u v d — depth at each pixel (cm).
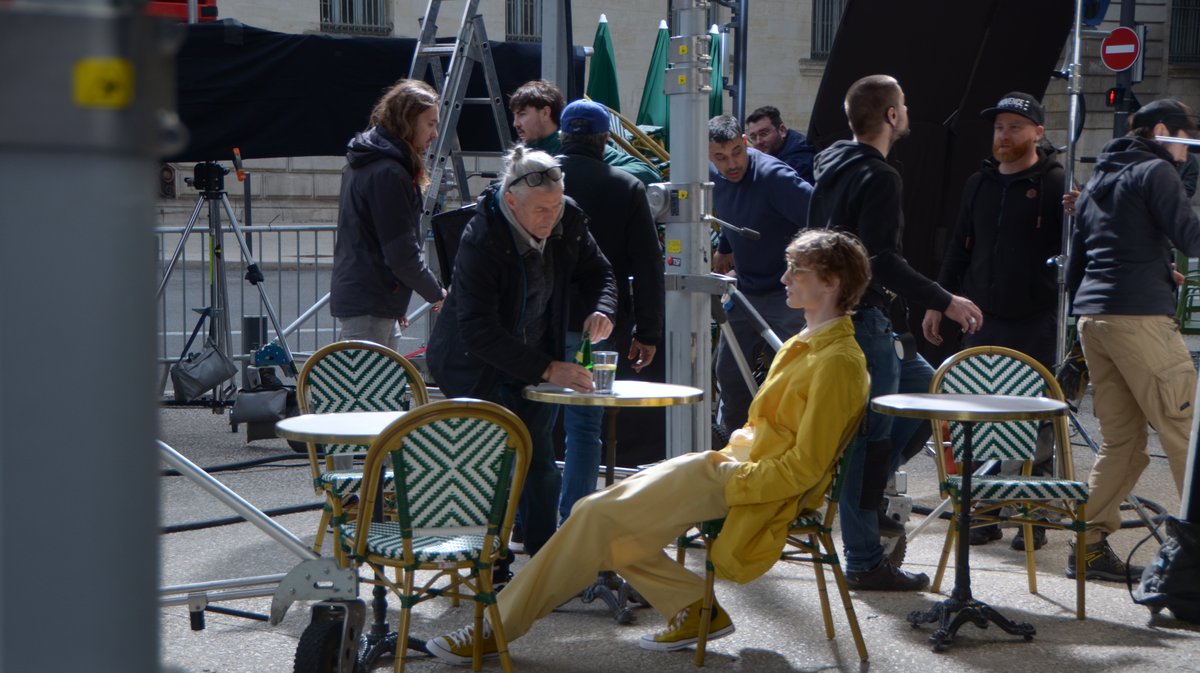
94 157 130
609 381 504
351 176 684
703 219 618
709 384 631
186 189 2544
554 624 517
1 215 128
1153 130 587
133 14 131
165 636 494
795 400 453
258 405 856
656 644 482
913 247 945
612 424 552
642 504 459
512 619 460
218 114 918
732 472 452
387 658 465
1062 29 913
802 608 535
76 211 130
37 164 129
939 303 550
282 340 980
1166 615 529
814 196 586
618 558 466
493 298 504
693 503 458
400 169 673
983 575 594
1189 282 1464
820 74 3391
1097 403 593
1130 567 596
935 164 927
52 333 130
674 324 626
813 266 461
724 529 454
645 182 772
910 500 620
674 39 612
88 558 133
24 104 128
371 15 3050
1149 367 570
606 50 997
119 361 132
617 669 463
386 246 671
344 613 419
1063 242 688
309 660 411
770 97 3353
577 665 468
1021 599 555
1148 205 572
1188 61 3366
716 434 757
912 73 910
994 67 912
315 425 456
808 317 469
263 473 803
